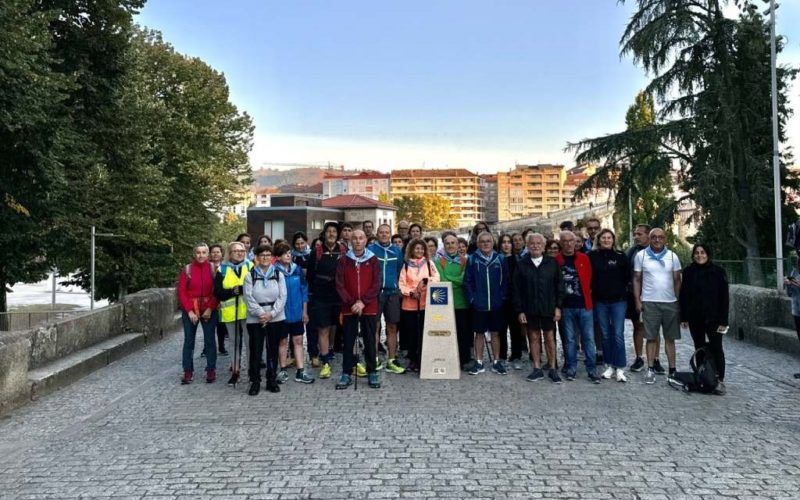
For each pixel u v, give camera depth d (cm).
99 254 2694
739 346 1170
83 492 486
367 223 1166
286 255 878
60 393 841
